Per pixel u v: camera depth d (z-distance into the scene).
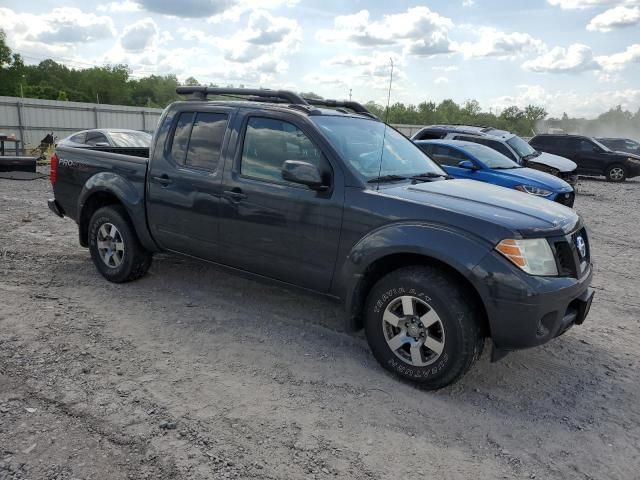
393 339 3.74
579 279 3.63
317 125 4.16
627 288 6.53
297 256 4.15
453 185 4.29
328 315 4.95
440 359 3.53
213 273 6.00
